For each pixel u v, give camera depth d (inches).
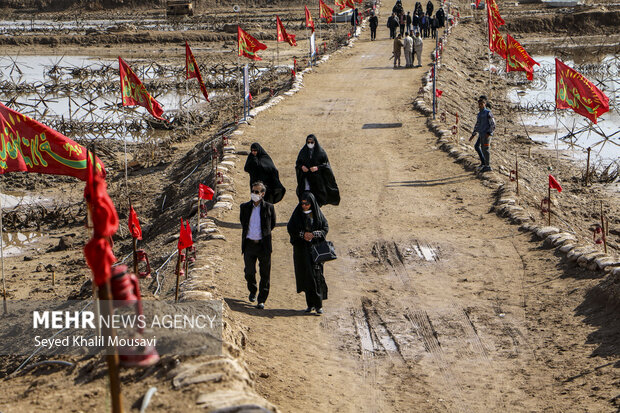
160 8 5492.1
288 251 778.8
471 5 3919.8
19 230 1173.1
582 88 953.5
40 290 857.5
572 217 1056.2
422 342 566.9
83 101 2404.0
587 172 1316.4
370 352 552.4
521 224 813.9
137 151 1610.5
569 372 499.2
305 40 3501.5
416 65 2090.3
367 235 813.9
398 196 958.4
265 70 2726.4
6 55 3408.0
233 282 674.2
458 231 816.9
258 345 540.1
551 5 4291.3
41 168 682.8
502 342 558.6
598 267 639.8
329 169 810.8
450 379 507.2
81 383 422.3
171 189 1216.8
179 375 381.7
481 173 1034.1
